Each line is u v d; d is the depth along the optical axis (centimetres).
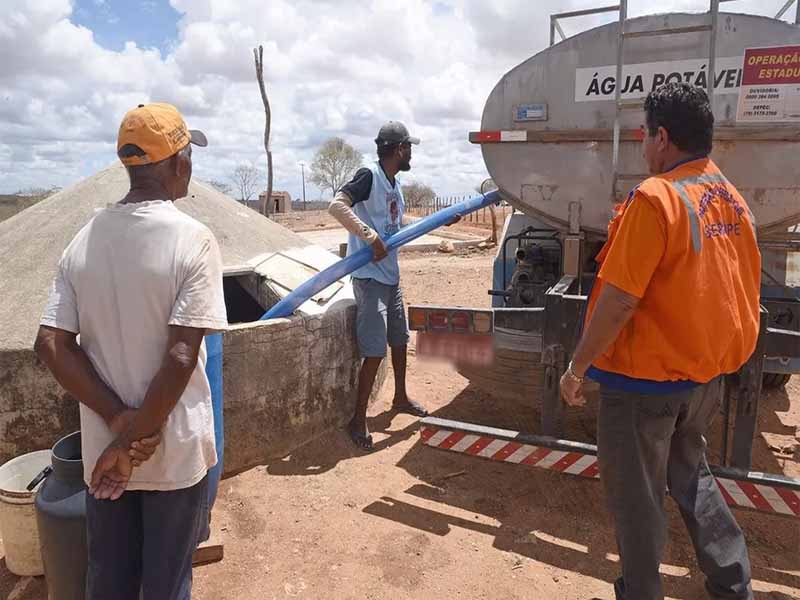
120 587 203
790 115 365
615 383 245
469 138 446
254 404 405
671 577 307
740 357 247
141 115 196
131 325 188
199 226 197
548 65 421
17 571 299
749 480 314
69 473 260
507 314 373
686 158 243
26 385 359
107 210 196
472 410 521
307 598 292
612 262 228
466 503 377
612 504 254
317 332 436
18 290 409
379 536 341
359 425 450
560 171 429
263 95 2061
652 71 390
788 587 300
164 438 193
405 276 1256
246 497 377
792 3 398
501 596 294
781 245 430
